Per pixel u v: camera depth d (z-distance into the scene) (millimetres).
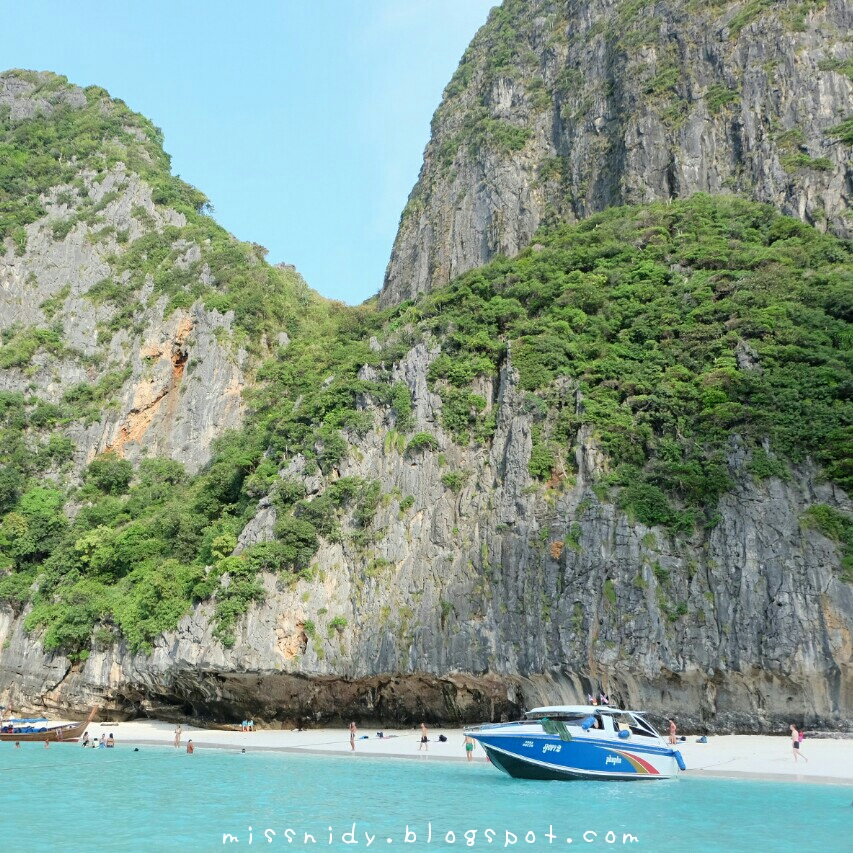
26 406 88438
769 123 72062
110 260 103062
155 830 21844
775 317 51469
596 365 53000
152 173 114250
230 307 91000
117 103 127938
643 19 87000
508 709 45281
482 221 89188
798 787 28188
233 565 51656
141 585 57906
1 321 97562
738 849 19641
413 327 62906
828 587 39875
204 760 38250
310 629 49562
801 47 74000
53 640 59406
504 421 52688
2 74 133375
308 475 56250
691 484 44844
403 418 56031
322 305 104250
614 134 82562
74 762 38031
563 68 95750
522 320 58906
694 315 54531
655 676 41000
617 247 64188
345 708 49812
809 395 46281
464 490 51406
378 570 50938
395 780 30578
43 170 114188
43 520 73688
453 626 46531
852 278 53750
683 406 48562
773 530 41969
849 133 67188
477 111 100812
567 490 47531
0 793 28281
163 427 86812
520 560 46094
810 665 38656
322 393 61375
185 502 69438
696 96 77500
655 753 30109
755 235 63469
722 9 81062
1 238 104500
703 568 42812
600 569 43562
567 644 42531
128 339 94188
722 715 40500
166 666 51812
